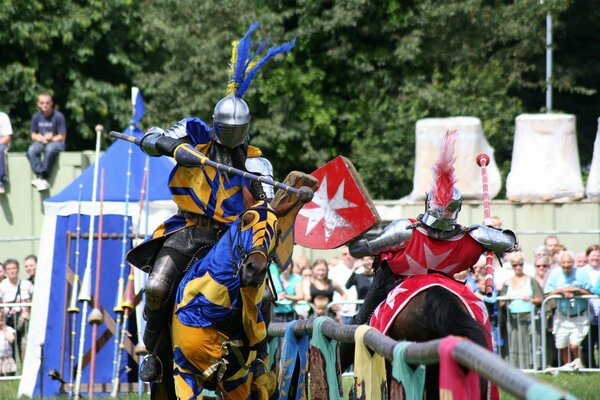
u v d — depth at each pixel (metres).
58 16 64.50
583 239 42.81
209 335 17.17
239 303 17.12
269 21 65.31
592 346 34.69
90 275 32.16
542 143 47.84
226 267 16.98
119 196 33.75
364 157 64.94
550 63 66.19
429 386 15.91
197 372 17.34
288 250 18.11
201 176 18.17
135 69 67.69
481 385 16.94
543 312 34.16
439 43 67.31
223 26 65.56
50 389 33.19
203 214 18.19
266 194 18.88
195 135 18.30
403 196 66.06
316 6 66.19
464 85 65.88
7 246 44.34
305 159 66.62
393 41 67.50
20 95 64.19
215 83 65.12
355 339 17.62
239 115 17.98
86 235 33.41
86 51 64.75
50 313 33.50
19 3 62.97
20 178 47.00
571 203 46.09
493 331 35.06
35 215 46.88
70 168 47.00
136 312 33.03
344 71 68.31
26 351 33.66
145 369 18.19
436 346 13.58
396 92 68.75
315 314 35.25
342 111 67.81
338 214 21.62
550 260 37.91
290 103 65.62
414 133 64.31
